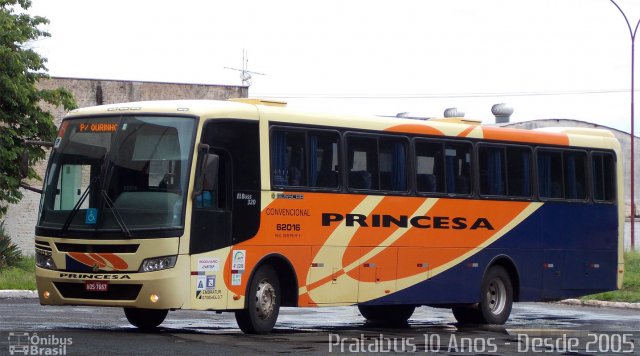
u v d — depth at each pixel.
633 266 33.94
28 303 24.06
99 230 15.88
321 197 18.14
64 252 16.11
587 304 28.16
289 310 23.98
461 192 20.86
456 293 20.66
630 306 27.20
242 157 16.88
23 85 34.19
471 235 20.95
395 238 19.47
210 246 16.22
